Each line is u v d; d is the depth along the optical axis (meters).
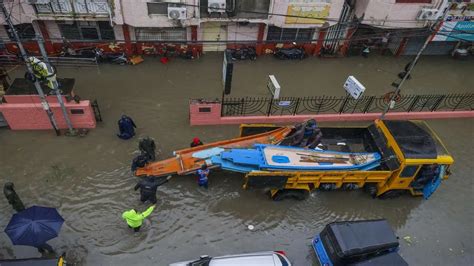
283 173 12.54
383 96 20.16
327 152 13.82
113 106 17.64
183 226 12.85
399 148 13.04
